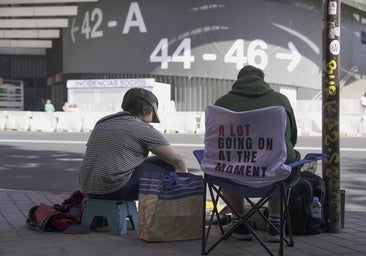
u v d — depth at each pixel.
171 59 28.78
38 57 40.00
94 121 23.33
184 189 4.69
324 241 4.68
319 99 29.70
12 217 5.71
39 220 5.00
